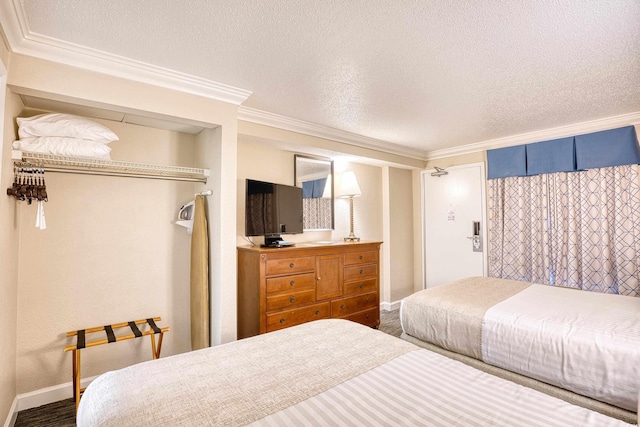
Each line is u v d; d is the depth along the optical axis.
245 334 3.07
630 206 3.21
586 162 3.45
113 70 2.06
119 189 2.62
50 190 2.33
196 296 2.69
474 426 0.93
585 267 3.46
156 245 2.78
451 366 1.33
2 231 1.68
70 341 2.38
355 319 3.59
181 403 1.07
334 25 1.71
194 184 3.01
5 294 1.78
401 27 1.73
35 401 2.23
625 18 1.64
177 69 2.21
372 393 1.12
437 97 2.71
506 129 3.69
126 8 1.56
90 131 2.16
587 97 2.72
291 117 3.23
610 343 1.71
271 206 3.26
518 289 2.89
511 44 1.89
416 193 5.18
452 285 3.08
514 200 4.04
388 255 4.79
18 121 1.94
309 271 3.17
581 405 1.75
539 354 1.91
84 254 2.45
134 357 2.66
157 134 2.83
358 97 2.72
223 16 1.63
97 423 0.99
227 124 2.58
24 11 1.56
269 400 1.09
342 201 4.40
